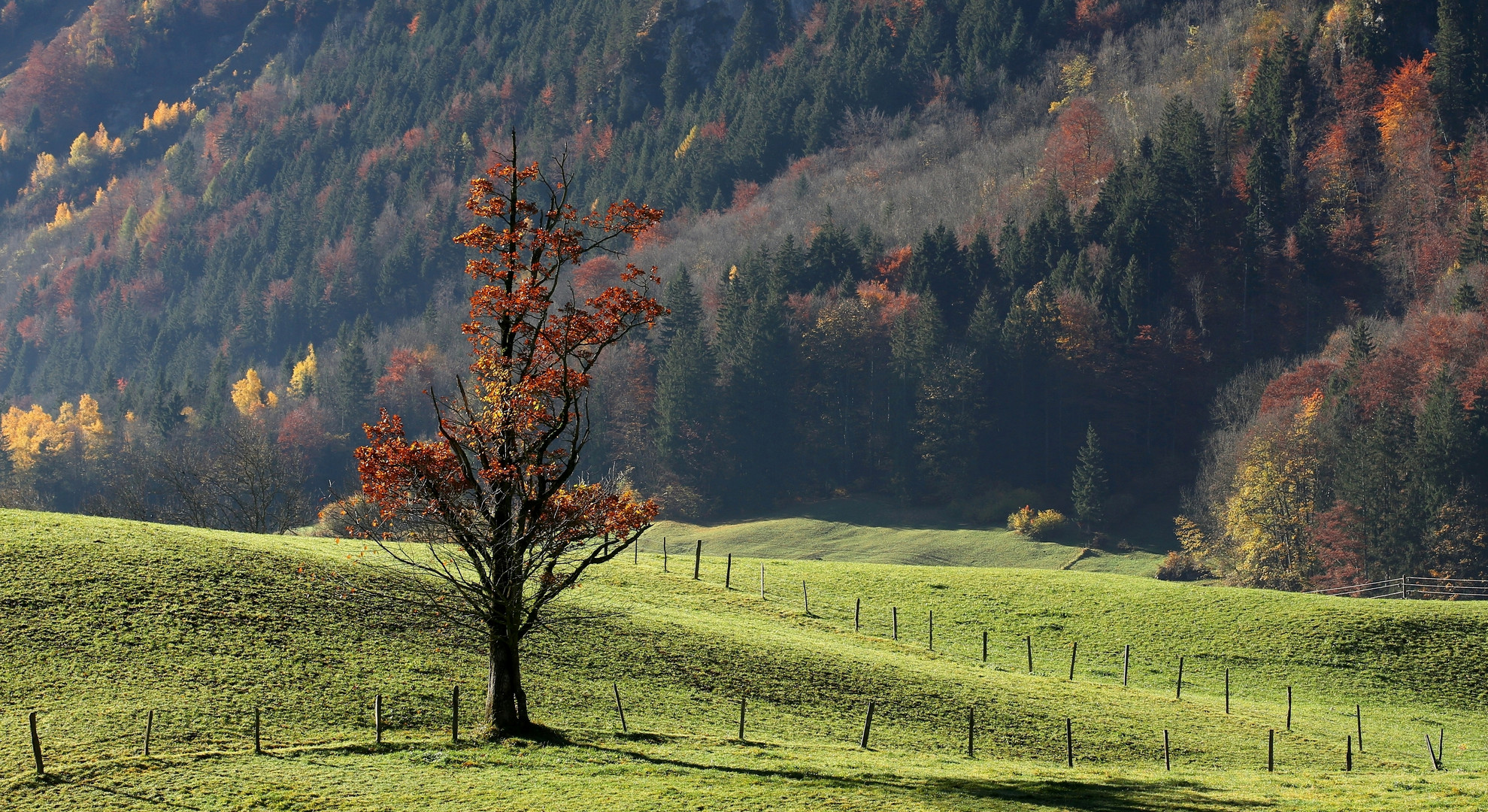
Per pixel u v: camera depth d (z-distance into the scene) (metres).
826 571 92.69
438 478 44.81
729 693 57.56
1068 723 51.34
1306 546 147.88
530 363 47.06
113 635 52.56
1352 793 43.84
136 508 117.38
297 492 123.75
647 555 96.56
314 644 55.12
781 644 66.69
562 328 46.84
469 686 53.38
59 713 45.16
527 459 46.50
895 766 46.91
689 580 85.12
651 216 47.81
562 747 45.53
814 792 40.41
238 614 57.00
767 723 54.09
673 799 38.59
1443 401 145.25
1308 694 70.94
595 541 98.62
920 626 79.81
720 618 72.94
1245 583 148.50
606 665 58.88
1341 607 84.19
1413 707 69.38
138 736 43.62
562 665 58.09
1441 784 46.38
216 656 52.03
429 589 66.12
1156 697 66.25
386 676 52.88
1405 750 58.47
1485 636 79.12
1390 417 146.50
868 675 62.53
